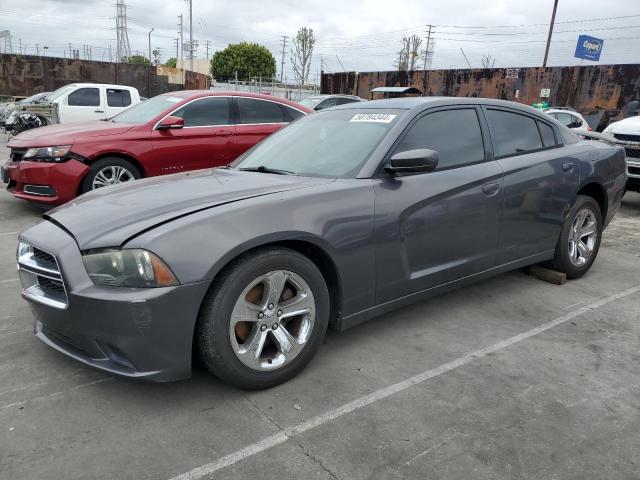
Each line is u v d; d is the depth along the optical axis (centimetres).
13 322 356
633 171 786
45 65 2561
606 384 290
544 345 337
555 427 249
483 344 336
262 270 260
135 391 274
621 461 226
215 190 292
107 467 217
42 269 263
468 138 368
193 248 241
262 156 377
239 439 237
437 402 269
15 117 1273
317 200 284
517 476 216
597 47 3044
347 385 283
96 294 238
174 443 233
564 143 442
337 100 1561
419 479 213
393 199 311
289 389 278
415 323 366
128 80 2753
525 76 2278
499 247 383
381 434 242
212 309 249
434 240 335
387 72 2795
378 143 326
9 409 257
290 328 289
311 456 226
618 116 2009
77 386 279
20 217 660
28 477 211
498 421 253
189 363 248
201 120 715
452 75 2530
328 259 288
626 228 696
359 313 309
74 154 623
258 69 6681
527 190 391
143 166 668
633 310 399
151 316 235
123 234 244
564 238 438
